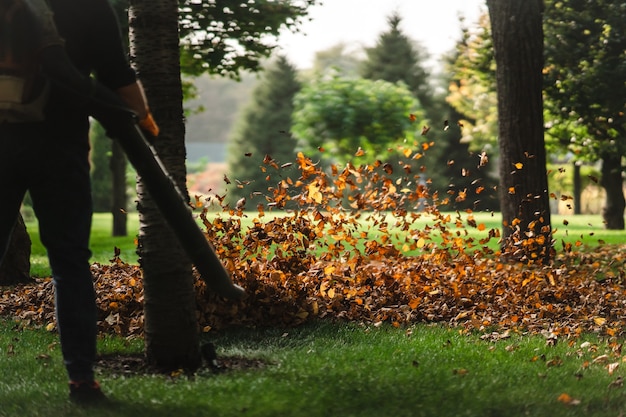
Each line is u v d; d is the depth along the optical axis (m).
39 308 8.36
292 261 8.05
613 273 11.35
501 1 12.81
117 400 4.27
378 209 8.30
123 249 19.94
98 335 6.81
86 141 4.22
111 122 3.93
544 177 12.66
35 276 12.12
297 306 7.58
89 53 4.15
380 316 7.87
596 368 5.53
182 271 5.29
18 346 6.43
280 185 7.99
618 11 25.86
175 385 4.64
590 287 9.50
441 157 54.69
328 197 8.13
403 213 8.45
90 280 4.27
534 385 4.84
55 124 4.07
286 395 4.33
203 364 5.40
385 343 6.53
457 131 54.69
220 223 7.75
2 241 4.22
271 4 20.97
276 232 8.04
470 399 4.35
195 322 5.36
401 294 8.56
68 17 4.10
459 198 8.68
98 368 5.25
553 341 6.48
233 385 4.55
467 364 5.50
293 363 5.37
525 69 12.69
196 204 7.82
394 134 35.28
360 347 6.24
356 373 4.95
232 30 21.44
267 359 5.62
